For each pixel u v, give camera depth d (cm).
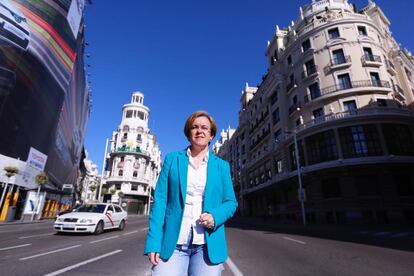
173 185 178
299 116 3038
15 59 1978
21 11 2083
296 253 745
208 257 163
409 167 2258
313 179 2612
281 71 3538
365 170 2305
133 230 1389
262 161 3903
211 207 174
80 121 4109
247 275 494
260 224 2462
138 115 6700
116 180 5900
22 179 2077
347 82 2711
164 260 160
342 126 2434
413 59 3675
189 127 199
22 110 2034
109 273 477
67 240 913
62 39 2581
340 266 569
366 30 2856
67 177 3784
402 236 1176
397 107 2550
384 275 491
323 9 3316
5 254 641
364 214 2209
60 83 2570
